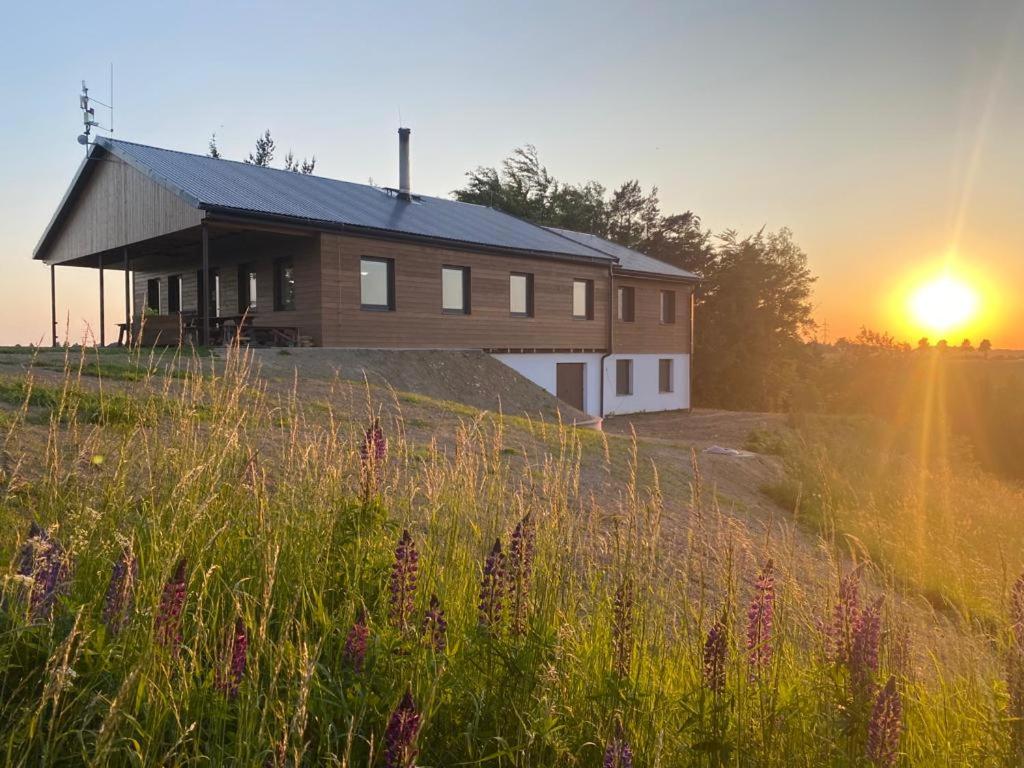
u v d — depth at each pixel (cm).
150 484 404
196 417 511
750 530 854
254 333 1928
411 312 2034
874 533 923
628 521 381
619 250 3117
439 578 382
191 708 252
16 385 779
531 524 401
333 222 1823
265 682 279
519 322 2333
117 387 848
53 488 401
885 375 2880
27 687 256
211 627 298
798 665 366
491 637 300
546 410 1895
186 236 1980
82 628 263
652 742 277
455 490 471
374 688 289
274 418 773
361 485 429
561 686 293
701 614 344
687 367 3086
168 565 271
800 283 4328
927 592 742
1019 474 2028
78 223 2373
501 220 2714
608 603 361
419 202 2531
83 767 226
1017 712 298
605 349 2644
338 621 332
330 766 241
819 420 2080
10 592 261
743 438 2039
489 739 269
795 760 290
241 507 425
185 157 2119
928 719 335
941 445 1861
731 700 291
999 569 812
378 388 1357
